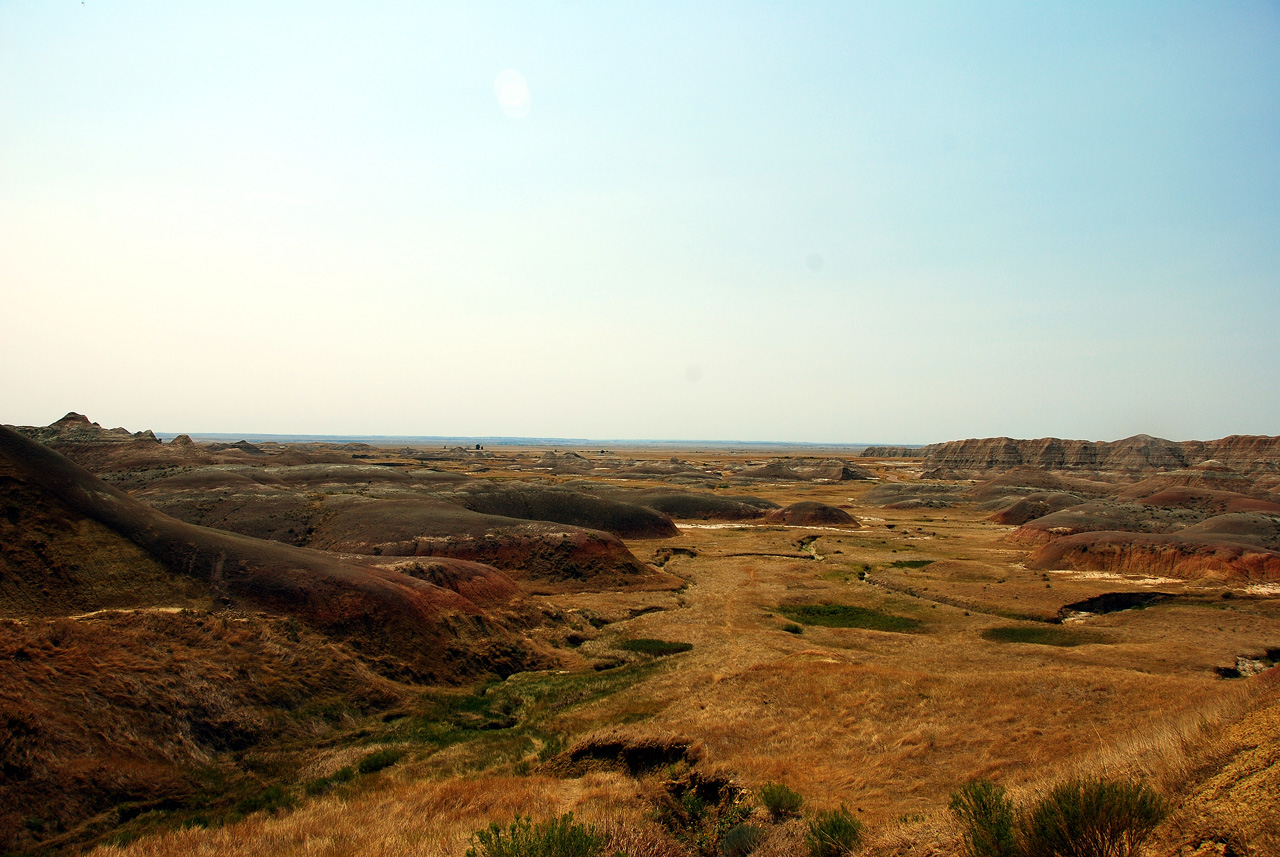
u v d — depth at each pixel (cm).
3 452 3002
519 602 4038
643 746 2094
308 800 1931
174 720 2147
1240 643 3494
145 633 2425
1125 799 1024
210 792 1966
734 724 2247
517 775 2070
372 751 2278
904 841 1289
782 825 1524
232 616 2805
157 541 3080
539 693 2911
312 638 2834
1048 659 3177
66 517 2934
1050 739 1947
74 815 1727
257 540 3594
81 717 1970
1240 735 1161
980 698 2323
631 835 1483
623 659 3403
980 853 1084
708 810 1766
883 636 3688
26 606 2508
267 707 2394
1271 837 862
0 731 1759
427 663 3047
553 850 1248
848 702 2384
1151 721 1877
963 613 4353
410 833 1588
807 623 4119
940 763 1902
